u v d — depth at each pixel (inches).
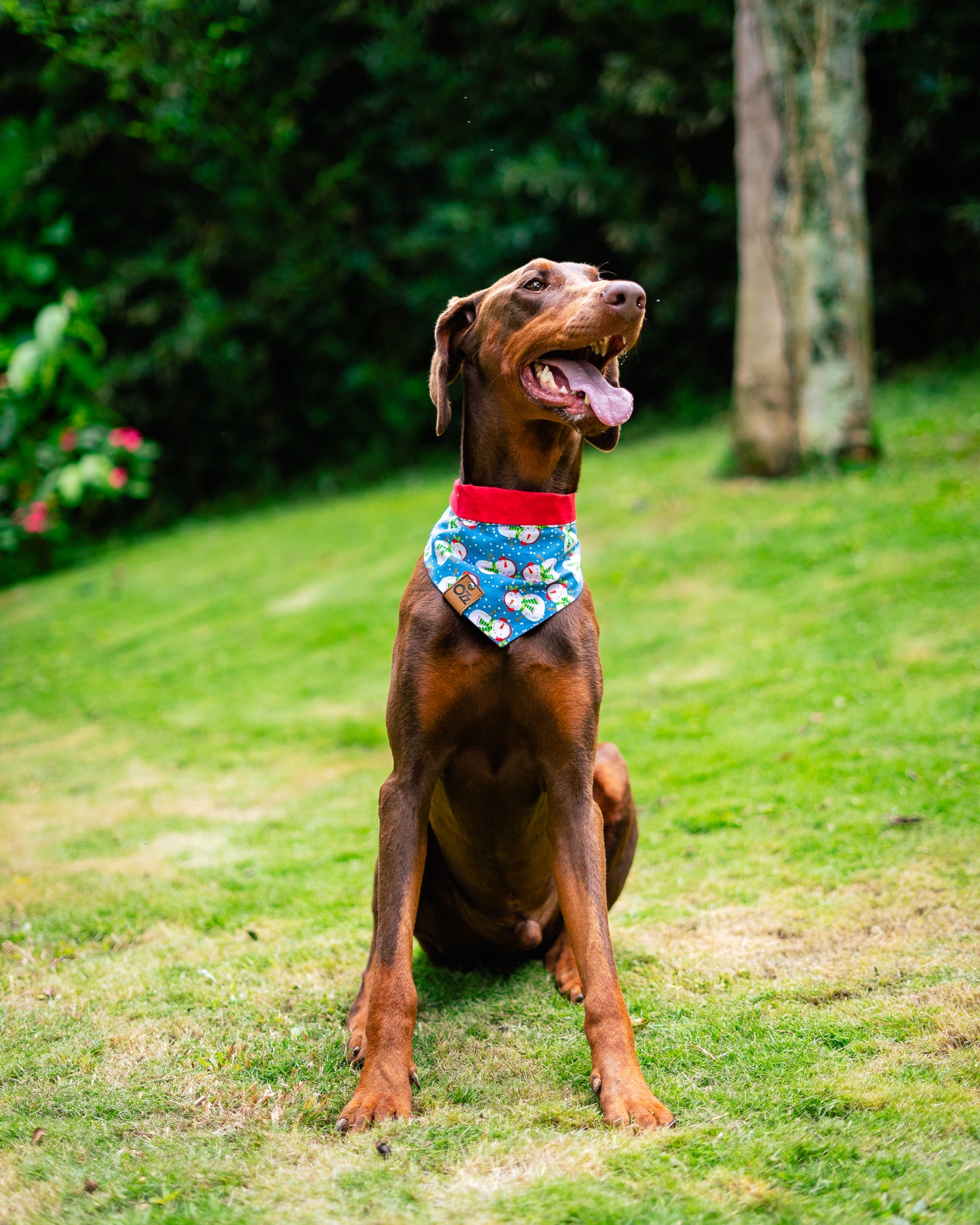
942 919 128.5
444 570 112.9
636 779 197.9
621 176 540.7
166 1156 88.5
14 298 539.2
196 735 260.1
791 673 234.5
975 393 441.1
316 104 578.6
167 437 633.0
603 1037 98.1
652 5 522.9
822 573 284.2
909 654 229.5
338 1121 92.7
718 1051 104.0
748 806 176.4
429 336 601.9
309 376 624.7
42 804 218.5
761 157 351.9
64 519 573.9
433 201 590.2
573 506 117.8
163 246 588.7
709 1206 76.7
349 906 154.1
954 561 267.9
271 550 437.7
